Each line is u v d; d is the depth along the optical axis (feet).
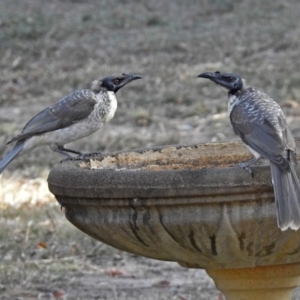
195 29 99.55
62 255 45.32
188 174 23.47
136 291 40.55
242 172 23.34
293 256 25.40
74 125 35.19
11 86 84.99
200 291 40.47
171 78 84.23
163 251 25.32
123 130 71.31
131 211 24.36
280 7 103.76
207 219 23.68
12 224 49.39
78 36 99.40
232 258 25.35
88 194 24.66
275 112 26.08
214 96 78.64
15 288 40.47
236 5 105.70
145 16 104.37
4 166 34.83
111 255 45.83
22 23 101.30
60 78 85.35
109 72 86.58
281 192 23.08
